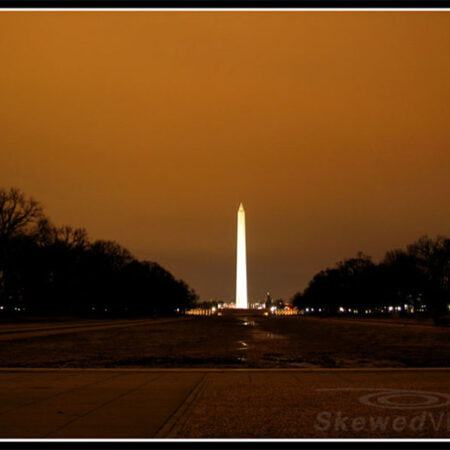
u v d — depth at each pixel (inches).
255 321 5295.3
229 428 503.5
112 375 895.1
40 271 4288.9
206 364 1116.5
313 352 1432.1
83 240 5241.1
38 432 490.9
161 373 921.5
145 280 7062.0
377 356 1293.1
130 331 2822.3
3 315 4345.5
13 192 3917.3
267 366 1068.5
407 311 6781.5
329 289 7785.4
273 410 583.8
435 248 5012.3
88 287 5457.7
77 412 578.2
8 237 3821.4
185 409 592.4
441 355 1314.0
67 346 1679.4
